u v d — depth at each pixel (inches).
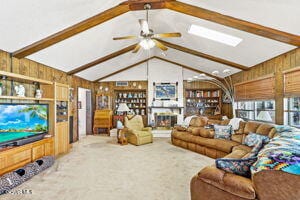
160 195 100.6
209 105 308.5
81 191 104.9
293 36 116.3
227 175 74.0
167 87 311.0
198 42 185.8
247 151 129.9
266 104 181.6
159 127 305.9
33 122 149.2
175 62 298.4
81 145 223.5
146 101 318.3
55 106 172.7
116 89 320.2
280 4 95.0
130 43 217.6
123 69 311.1
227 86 266.2
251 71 199.2
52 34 135.4
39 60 169.6
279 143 78.2
